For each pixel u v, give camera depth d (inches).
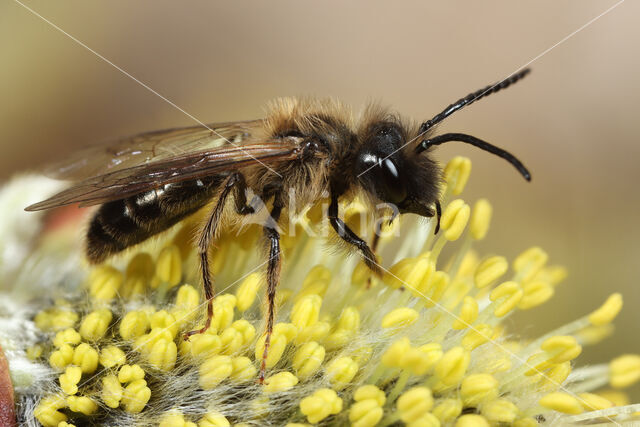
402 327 2.3
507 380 2.3
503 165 3.1
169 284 2.4
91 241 2.4
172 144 2.5
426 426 2.2
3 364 2.2
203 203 2.4
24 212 2.5
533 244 3.1
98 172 2.5
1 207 2.5
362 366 2.3
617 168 3.1
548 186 3.1
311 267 2.4
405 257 2.4
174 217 2.4
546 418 2.2
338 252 2.4
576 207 3.1
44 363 2.3
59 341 2.3
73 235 2.5
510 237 3.1
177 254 2.4
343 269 2.4
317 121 2.4
